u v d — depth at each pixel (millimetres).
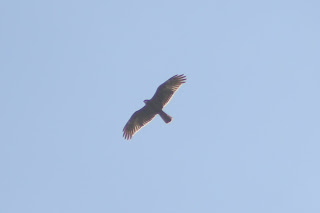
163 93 72938
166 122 72688
